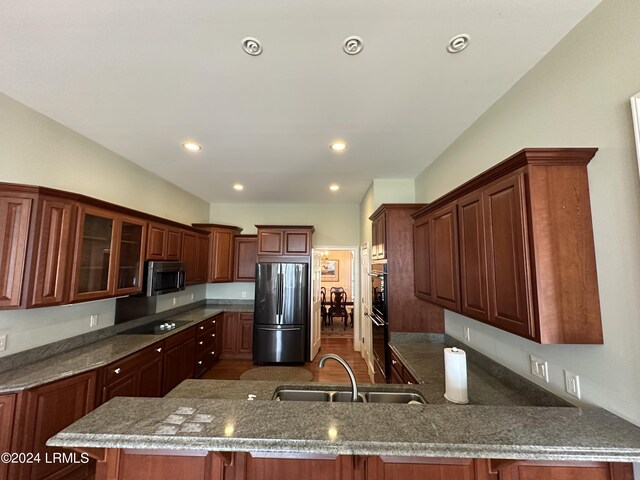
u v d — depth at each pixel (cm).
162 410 117
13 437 171
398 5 122
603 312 118
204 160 313
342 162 314
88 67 163
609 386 116
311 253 480
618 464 106
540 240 122
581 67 128
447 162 271
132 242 291
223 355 480
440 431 105
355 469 112
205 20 130
